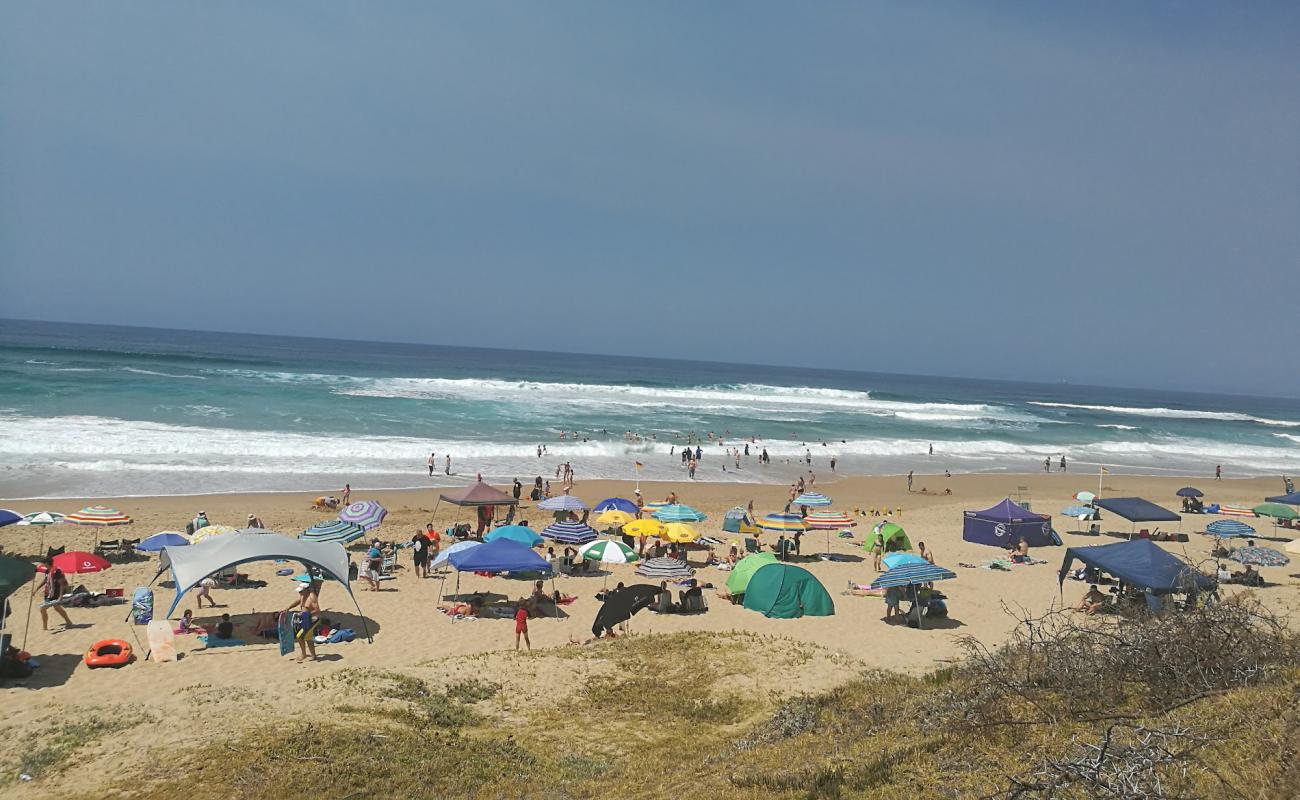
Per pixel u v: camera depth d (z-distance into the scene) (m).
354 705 11.71
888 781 7.91
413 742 10.62
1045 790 6.59
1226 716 7.60
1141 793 6.15
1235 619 9.41
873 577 24.05
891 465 52.56
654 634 16.70
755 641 15.68
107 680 13.76
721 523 31.92
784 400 93.19
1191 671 8.90
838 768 8.50
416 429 51.44
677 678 13.88
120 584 20.03
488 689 13.11
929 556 24.31
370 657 15.65
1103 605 17.52
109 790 8.97
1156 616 10.25
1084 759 6.73
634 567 24.20
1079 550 19.09
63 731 10.59
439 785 9.52
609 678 13.79
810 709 11.64
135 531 25.52
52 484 31.67
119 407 49.91
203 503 30.30
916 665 15.48
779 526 25.14
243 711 11.29
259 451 40.62
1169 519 28.55
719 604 20.31
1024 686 9.48
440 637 17.19
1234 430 100.88
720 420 68.50
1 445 37.22
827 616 19.23
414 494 34.81
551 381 108.38
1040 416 99.62
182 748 9.95
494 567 18.08
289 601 19.20
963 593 21.97
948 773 7.72
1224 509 36.28
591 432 55.44
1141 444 74.50
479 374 114.44
